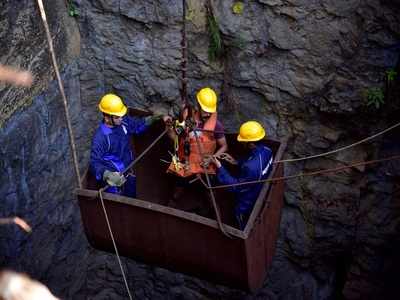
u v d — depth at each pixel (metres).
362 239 10.65
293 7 8.95
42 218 9.77
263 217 6.42
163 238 6.45
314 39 9.09
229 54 9.59
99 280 12.27
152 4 9.32
